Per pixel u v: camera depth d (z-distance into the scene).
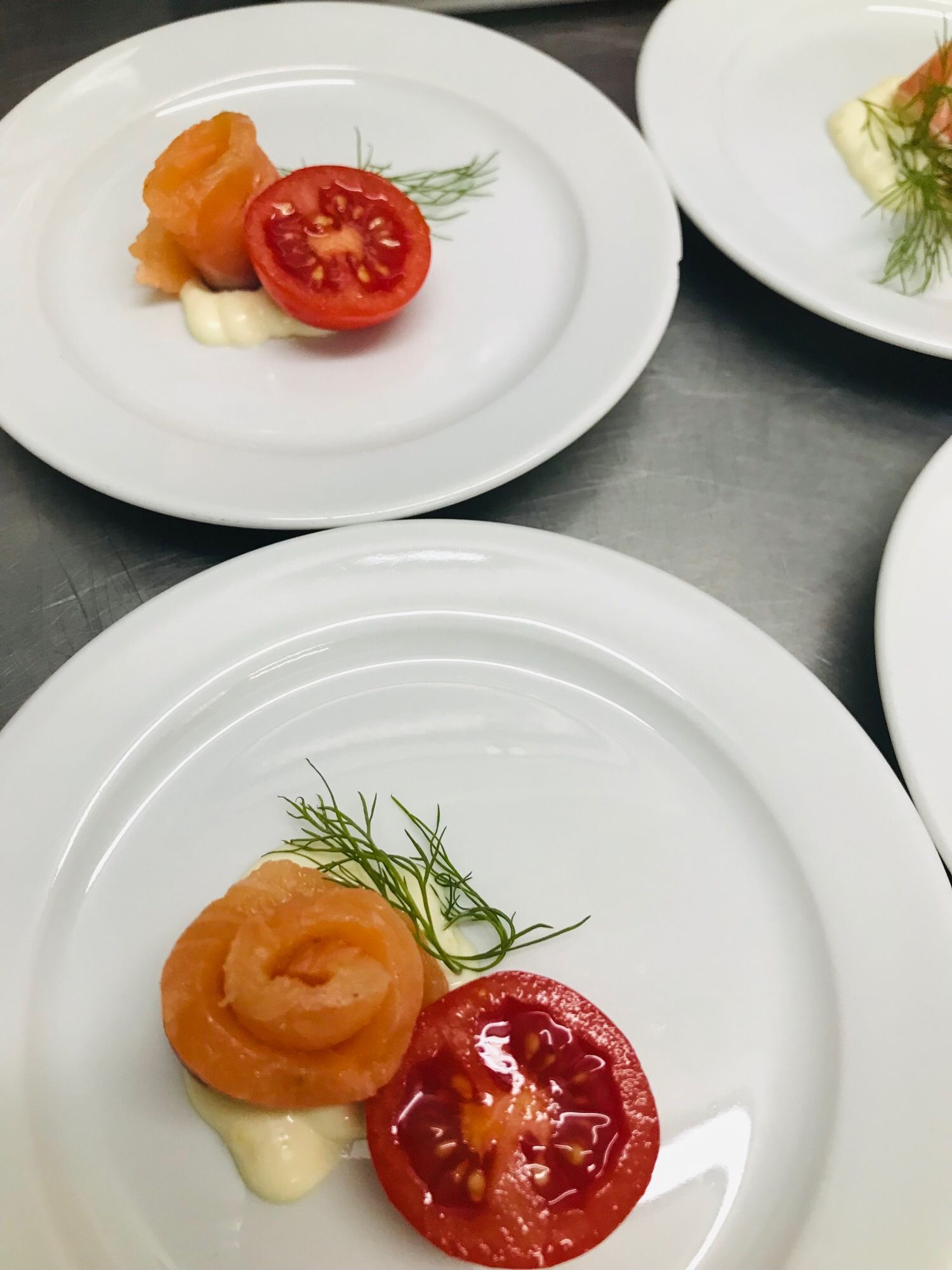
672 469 0.31
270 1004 0.18
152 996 0.21
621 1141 0.19
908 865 0.21
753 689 0.23
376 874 0.21
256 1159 0.19
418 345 0.31
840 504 0.30
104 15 0.44
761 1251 0.18
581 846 0.23
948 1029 0.20
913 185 0.35
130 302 0.32
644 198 0.34
